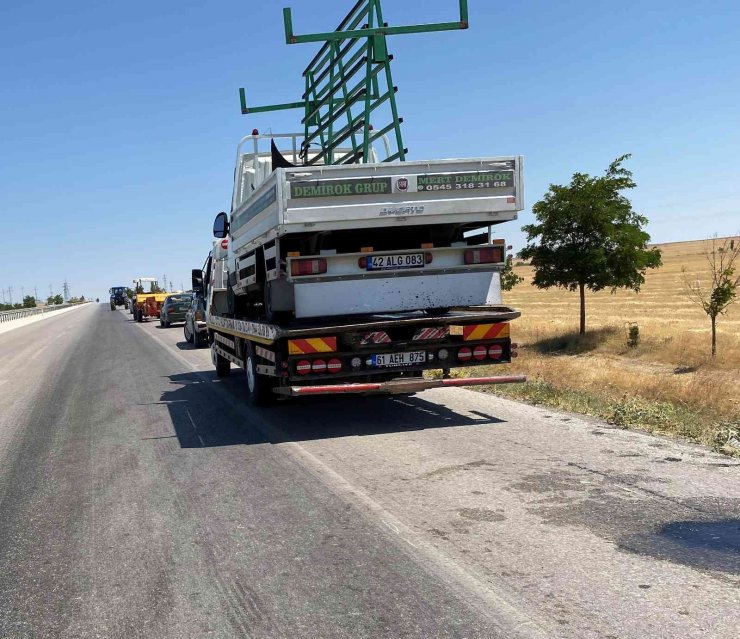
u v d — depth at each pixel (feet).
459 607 11.16
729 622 10.29
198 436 25.84
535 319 102.12
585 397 29.17
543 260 67.51
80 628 11.17
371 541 14.20
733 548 13.00
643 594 11.30
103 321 164.25
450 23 27.17
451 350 25.75
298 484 18.66
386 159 29.32
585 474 18.24
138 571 13.37
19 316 237.25
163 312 122.11
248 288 32.83
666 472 18.12
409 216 24.59
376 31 26.89
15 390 43.96
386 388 24.63
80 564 13.89
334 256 25.03
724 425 23.06
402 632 10.46
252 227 29.50
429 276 25.73
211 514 16.55
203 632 10.82
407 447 22.30
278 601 11.75
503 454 20.76
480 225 27.14
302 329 24.39
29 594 12.59
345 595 11.82
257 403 30.91
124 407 34.12
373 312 25.40
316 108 34.06
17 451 25.13
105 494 18.83
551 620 10.59
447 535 14.32
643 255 65.26
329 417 28.17
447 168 24.73
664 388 31.42
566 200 66.18
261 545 14.34
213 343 44.96
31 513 17.49
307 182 23.99
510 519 15.08
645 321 92.32
